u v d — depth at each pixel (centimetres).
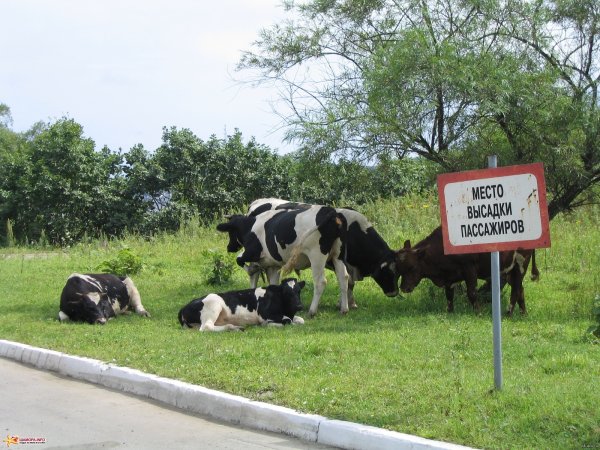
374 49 1462
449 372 771
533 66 1286
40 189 3522
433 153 1345
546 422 595
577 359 794
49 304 1427
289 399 700
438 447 556
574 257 1625
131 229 3441
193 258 2064
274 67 1566
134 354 928
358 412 650
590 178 1307
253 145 3622
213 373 806
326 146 1325
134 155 3578
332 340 965
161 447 621
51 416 722
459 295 1359
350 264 1335
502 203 658
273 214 1318
